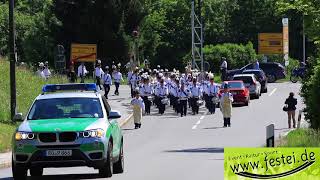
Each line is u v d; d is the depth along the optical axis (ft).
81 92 106.11
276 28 552.41
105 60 444.96
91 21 442.09
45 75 288.10
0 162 126.11
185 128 216.54
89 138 94.27
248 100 284.20
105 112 101.86
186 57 505.25
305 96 157.17
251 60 482.69
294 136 151.53
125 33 447.83
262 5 554.87
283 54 469.98
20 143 94.38
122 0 444.96
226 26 560.61
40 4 568.82
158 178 99.45
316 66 149.48
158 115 256.11
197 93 256.11
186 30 547.90
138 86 261.85
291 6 152.56
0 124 181.37
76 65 424.46
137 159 132.26
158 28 547.08
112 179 98.12
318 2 149.28
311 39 152.87
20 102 232.94
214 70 476.54
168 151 151.23
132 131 210.38
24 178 97.14
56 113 100.63
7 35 494.59
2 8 519.19
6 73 254.68
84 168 117.70
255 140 176.45
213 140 179.11
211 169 111.65
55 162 93.76
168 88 259.60
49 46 456.45
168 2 565.94
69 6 444.96
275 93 330.13
